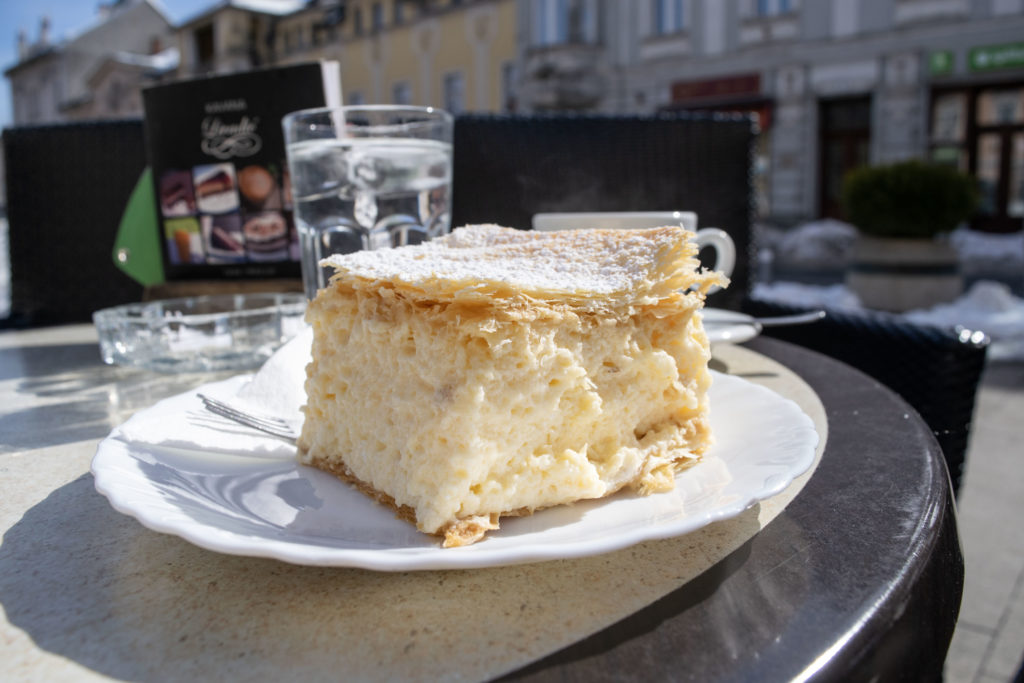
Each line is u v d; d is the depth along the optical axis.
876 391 0.75
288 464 0.57
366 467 0.53
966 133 9.98
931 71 9.91
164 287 1.06
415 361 0.49
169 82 1.02
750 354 0.96
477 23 14.09
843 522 0.46
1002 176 9.86
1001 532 1.91
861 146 10.70
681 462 0.54
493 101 14.15
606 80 12.27
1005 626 1.51
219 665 0.34
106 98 22.00
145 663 0.34
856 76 10.38
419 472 0.47
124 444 0.52
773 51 10.86
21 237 1.59
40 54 25.30
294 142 0.85
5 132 1.58
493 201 1.66
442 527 0.46
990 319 4.62
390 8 15.78
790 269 9.15
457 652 0.35
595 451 0.53
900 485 0.52
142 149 1.57
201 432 0.58
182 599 0.39
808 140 10.84
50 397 0.79
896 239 5.21
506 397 0.49
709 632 0.36
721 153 1.75
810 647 0.34
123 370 0.92
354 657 0.34
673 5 11.60
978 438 2.62
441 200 0.91
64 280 1.60
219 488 0.49
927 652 0.39
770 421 0.59
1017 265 8.41
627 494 0.52
